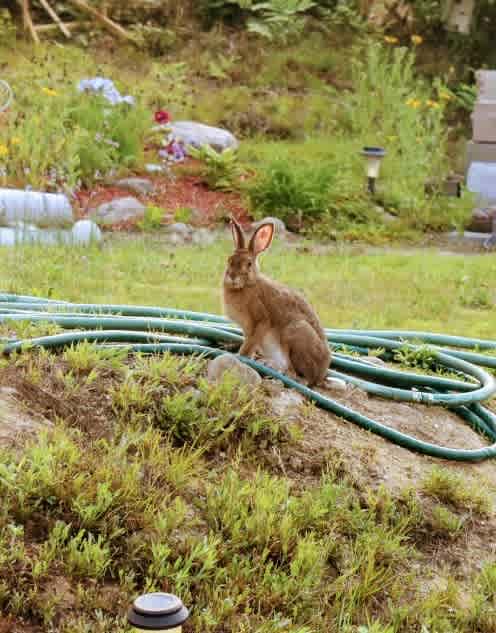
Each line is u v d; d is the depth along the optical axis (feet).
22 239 44.55
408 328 36.70
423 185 66.80
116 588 18.16
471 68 86.38
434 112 72.08
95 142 61.31
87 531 18.85
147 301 36.91
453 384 27.27
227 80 84.38
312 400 24.72
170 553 19.02
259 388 24.32
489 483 24.32
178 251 49.19
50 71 74.33
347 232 59.52
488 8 90.33
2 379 22.31
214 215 59.41
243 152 70.28
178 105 75.87
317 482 22.41
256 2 94.89
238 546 19.67
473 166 67.05
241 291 24.66
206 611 18.20
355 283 43.47
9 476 18.78
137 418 22.34
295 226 59.88
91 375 22.85
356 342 29.94
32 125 58.59
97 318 26.43
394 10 93.97
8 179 56.29
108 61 82.79
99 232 49.03
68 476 19.43
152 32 87.92
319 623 18.88
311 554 19.76
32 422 21.16
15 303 29.19
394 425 25.49
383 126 72.84
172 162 65.21
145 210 56.80
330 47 90.27
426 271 47.14
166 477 20.76
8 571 17.60
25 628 17.01
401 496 22.53
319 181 61.82
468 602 20.53
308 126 77.15
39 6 89.45
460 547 21.99
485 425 26.86
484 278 46.16
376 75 76.54
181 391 23.43
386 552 20.85
